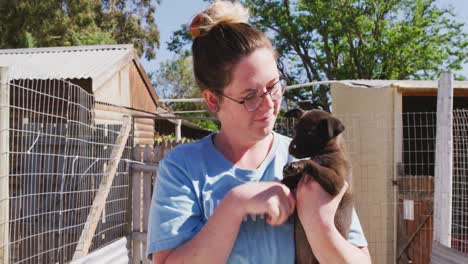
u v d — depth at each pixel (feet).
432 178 31.14
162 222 8.05
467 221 28.02
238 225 7.60
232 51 8.09
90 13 103.50
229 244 7.55
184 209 8.10
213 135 9.09
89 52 48.06
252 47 8.14
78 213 23.39
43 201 21.56
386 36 109.81
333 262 8.09
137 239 27.71
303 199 8.14
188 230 7.98
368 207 32.09
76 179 23.48
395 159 32.27
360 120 33.17
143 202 28.22
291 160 9.41
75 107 29.99
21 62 44.09
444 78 23.41
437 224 23.35
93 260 20.76
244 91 8.11
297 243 8.66
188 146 8.75
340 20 109.81
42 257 20.95
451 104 23.32
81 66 41.55
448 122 23.25
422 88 32.99
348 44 115.85
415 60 111.14
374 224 31.76
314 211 8.05
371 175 32.35
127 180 27.91
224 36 8.25
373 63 110.22
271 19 116.26
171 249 7.90
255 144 8.86
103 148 25.99
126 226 27.58
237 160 8.69
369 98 33.68
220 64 8.16
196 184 8.32
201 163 8.48
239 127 8.34
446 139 23.24
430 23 113.50
